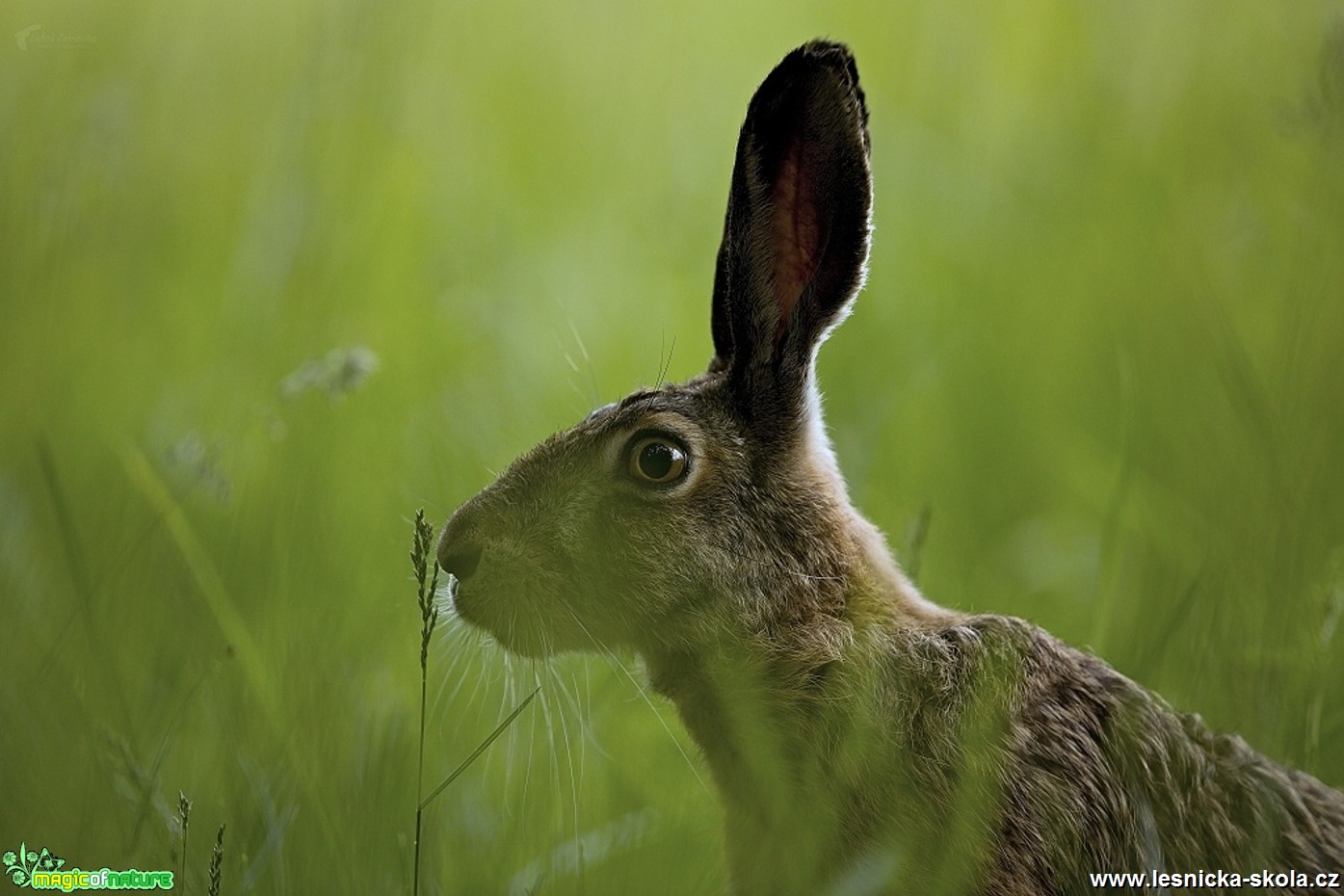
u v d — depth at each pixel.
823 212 8.35
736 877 8.35
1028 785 7.69
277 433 11.56
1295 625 9.77
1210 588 10.15
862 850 7.83
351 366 10.98
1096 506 11.98
